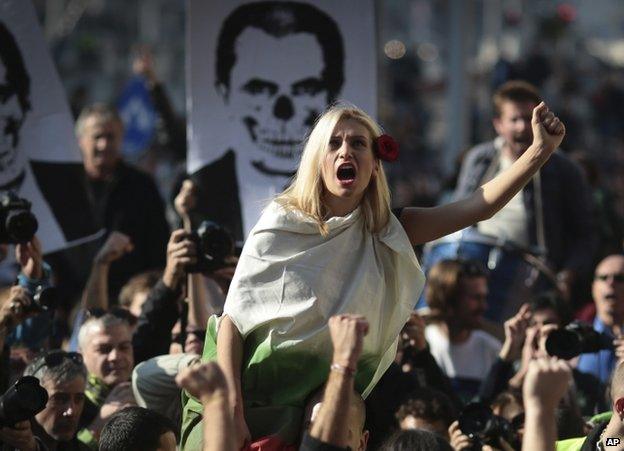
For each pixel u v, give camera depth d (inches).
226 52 845.8
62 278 948.6
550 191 1001.5
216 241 709.3
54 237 796.0
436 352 888.9
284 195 526.3
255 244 516.4
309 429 488.4
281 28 848.3
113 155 1016.9
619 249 1183.6
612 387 547.5
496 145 1013.8
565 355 715.4
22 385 564.4
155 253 1016.9
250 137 844.0
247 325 513.3
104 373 713.0
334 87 847.7
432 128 2346.2
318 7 849.5
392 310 523.8
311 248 514.3
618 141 2341.3
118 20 2591.0
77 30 2532.0
